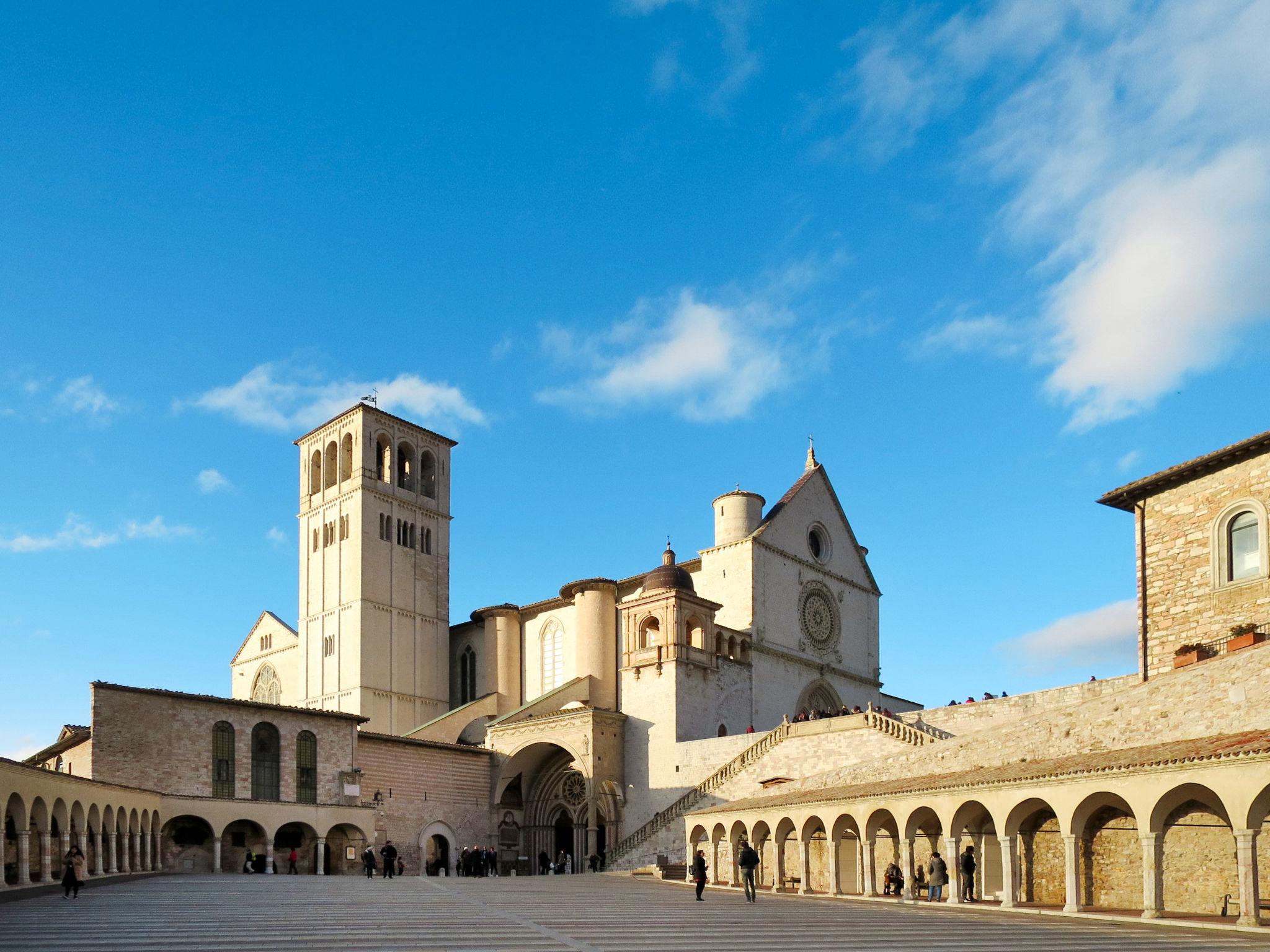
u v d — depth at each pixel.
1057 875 44.38
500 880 62.12
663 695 83.12
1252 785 32.53
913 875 46.72
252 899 41.25
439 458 114.12
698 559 97.06
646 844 76.69
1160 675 43.06
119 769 67.31
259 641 115.25
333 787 77.56
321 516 108.56
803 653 94.81
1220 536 45.44
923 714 64.38
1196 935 30.67
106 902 39.03
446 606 110.00
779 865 56.38
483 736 94.88
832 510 102.75
